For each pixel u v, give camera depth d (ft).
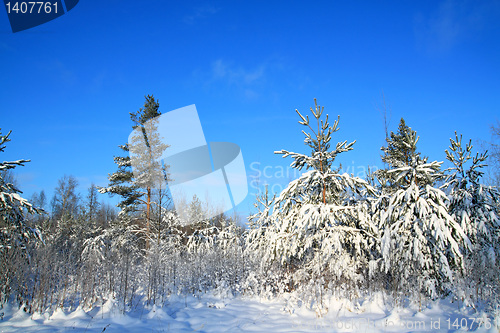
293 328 24.36
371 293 32.71
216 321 27.89
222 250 55.06
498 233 33.58
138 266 43.83
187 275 45.29
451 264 32.96
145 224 64.54
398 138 39.42
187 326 26.45
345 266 31.48
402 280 32.24
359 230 33.06
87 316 28.48
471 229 33.04
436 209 30.50
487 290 29.58
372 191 34.04
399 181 35.86
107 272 38.09
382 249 31.71
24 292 29.73
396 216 33.09
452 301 30.27
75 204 132.98
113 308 30.27
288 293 36.81
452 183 37.55
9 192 34.58
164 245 57.57
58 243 61.05
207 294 40.93
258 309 32.73
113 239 64.49
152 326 26.09
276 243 35.06
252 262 45.68
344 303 29.25
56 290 32.48
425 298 30.30
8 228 31.45
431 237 31.86
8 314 27.81
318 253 33.63
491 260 31.68
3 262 29.04
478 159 35.73
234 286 42.75
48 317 27.76
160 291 39.24
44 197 155.22
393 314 24.90
